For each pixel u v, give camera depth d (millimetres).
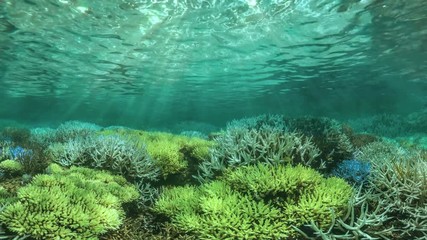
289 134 6086
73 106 55031
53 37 14602
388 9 11336
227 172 5047
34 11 11297
